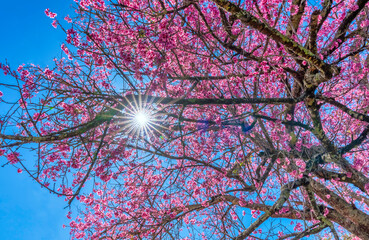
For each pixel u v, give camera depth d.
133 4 6.20
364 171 8.35
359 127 8.27
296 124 7.03
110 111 5.23
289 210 7.69
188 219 8.52
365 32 6.30
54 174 6.60
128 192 8.16
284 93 7.76
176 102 5.81
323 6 5.71
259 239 6.56
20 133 5.67
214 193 8.23
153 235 7.61
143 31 5.36
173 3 6.44
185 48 6.82
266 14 5.95
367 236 7.20
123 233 7.60
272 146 7.18
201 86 7.59
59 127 6.09
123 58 5.37
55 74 5.77
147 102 5.70
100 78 6.91
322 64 5.14
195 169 8.48
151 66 5.91
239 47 6.12
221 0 4.32
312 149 7.63
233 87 7.45
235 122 6.83
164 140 7.21
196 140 8.34
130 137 6.18
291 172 6.81
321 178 7.45
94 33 6.07
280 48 6.07
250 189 7.29
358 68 7.49
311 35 5.77
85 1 6.02
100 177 6.10
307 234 7.10
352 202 7.59
